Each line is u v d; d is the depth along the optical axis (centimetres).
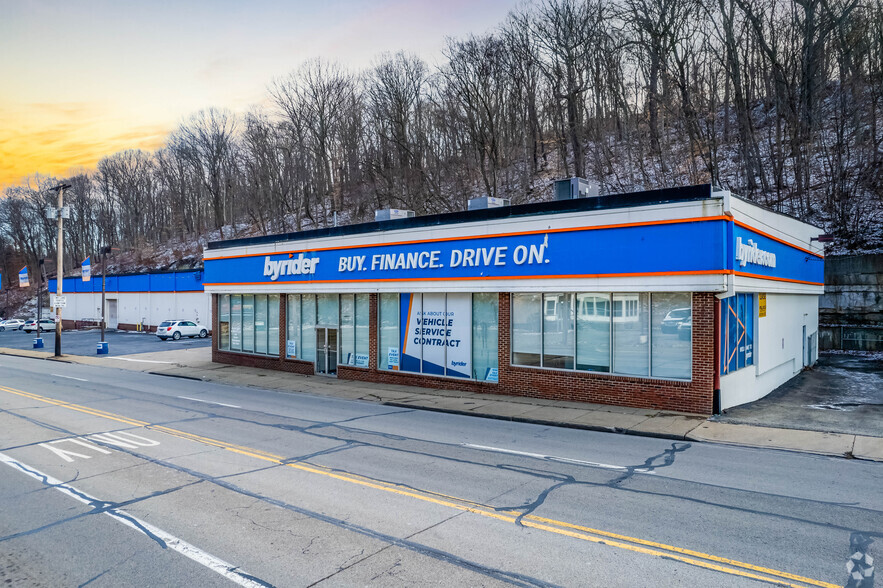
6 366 3250
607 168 5247
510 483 965
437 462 1109
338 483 973
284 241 2655
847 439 1229
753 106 4853
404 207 5528
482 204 2073
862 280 2895
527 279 1800
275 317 2783
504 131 6044
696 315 1511
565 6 5566
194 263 8025
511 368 1873
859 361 2677
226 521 803
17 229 12050
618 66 5369
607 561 654
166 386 2352
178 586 614
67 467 1098
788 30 4222
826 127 4197
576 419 1489
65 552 709
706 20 4528
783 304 2134
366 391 2089
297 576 630
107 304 6825
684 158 4856
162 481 998
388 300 2259
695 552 676
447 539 726
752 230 1675
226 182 9250
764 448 1195
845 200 3328
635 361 1628
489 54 5594
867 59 4284
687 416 1488
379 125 6712
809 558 657
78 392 2161
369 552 690
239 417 1620
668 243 1524
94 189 11888
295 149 7619
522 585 600
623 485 947
